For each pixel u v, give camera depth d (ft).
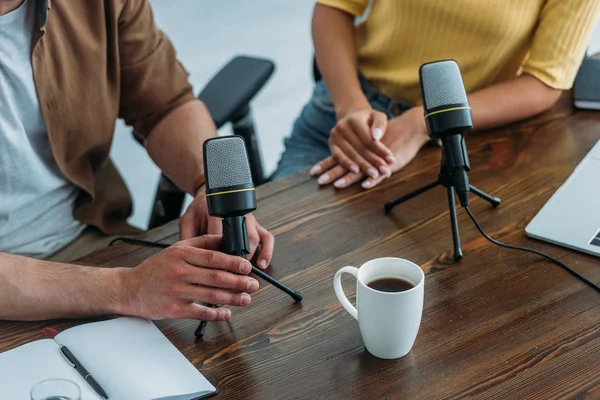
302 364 3.20
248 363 3.22
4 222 4.86
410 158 4.83
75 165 5.06
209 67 12.82
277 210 4.40
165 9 15.52
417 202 4.37
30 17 4.25
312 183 4.69
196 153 5.03
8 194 4.72
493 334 3.29
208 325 3.48
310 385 3.08
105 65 4.88
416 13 5.52
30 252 5.01
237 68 5.83
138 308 3.48
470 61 5.53
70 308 3.54
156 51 5.24
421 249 3.94
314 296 3.64
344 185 4.59
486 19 5.27
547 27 5.21
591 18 5.11
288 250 4.02
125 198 5.58
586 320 3.34
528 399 2.93
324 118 6.21
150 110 5.31
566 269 3.69
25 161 4.64
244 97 5.58
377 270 3.27
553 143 4.90
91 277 3.60
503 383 3.01
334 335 3.36
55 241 5.12
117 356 3.21
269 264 3.91
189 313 3.40
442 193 4.44
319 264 3.88
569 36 5.14
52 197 5.06
